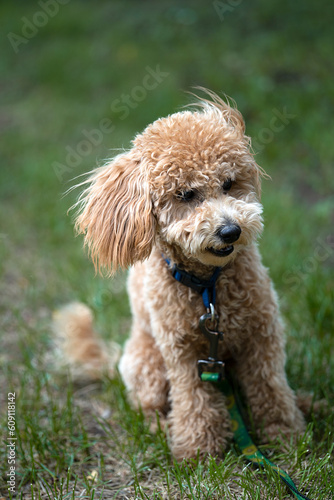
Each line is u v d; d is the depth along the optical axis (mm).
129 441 2783
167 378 2846
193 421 2656
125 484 2541
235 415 2762
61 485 2361
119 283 4492
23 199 6273
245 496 2184
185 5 10586
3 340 3975
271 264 4219
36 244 5438
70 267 4840
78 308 3703
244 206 2428
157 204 2451
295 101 6707
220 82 7418
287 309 3771
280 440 2529
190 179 2387
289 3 9359
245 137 2650
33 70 9633
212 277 2521
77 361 3539
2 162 7148
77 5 11930
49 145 7359
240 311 2574
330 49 7777
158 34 9672
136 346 3131
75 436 2938
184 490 2355
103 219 2609
